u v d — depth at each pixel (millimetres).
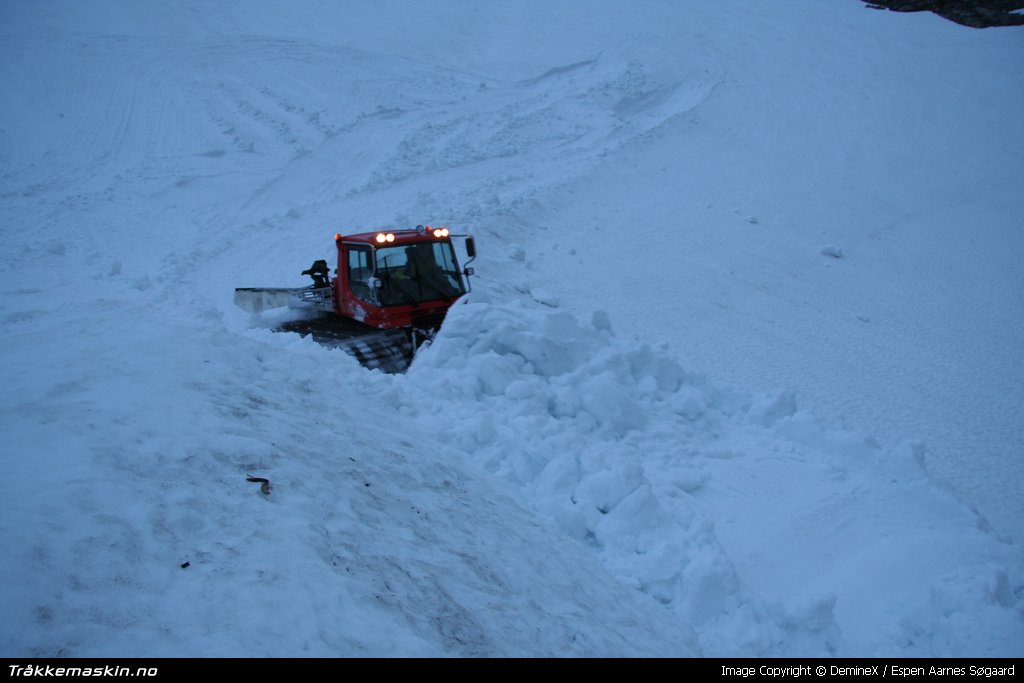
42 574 2592
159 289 14109
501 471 5688
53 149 32906
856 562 5145
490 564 3881
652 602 4551
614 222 22438
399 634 2910
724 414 8062
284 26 61969
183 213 23625
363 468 4363
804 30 51500
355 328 9055
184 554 2953
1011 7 53219
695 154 30688
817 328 17422
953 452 11812
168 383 4645
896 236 24469
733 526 5645
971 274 21719
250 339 6172
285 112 38562
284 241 18797
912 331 17656
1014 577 4941
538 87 42281
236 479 3643
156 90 41719
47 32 53312
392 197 23953
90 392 4238
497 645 3180
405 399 6441
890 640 4453
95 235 20547
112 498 3146
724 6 59625
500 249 18422
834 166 30719
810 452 6934
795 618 4457
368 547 3486
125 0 63812
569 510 5215
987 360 16281
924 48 47094
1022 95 39312
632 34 54031
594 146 30266
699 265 20172
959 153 32750
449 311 8031
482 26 61000
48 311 6469
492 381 7219
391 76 45531
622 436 7152
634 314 16453
